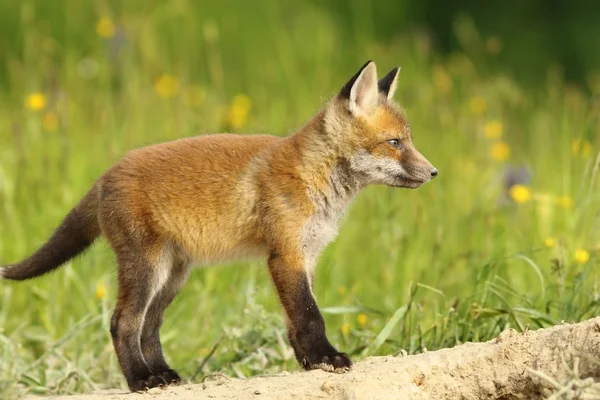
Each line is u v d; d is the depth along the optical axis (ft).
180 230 32.24
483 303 34.81
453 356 27.17
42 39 74.38
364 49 77.41
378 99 34.01
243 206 32.19
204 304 40.98
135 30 62.59
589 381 23.86
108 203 31.91
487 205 49.96
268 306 41.22
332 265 43.19
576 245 41.22
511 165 55.57
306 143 32.60
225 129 48.42
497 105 64.18
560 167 56.03
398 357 29.09
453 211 49.98
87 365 36.37
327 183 32.71
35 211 47.57
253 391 26.94
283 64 72.18
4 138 58.85
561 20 97.14
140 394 28.86
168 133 55.98
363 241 47.78
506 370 26.71
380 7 99.91
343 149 33.06
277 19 92.63
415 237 45.88
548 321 32.89
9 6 89.76
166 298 33.37
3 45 86.38
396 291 42.96
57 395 31.86
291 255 31.76
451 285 41.68
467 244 46.60
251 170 32.30
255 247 32.96
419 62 73.05
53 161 52.16
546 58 94.12
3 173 49.03
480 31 97.50
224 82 77.87
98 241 35.65
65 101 52.11
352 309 35.50
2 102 67.67
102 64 64.23
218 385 28.89
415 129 60.29
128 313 31.48
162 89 61.52
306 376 28.32
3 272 33.83
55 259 33.86
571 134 59.52
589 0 97.66
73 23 82.69
